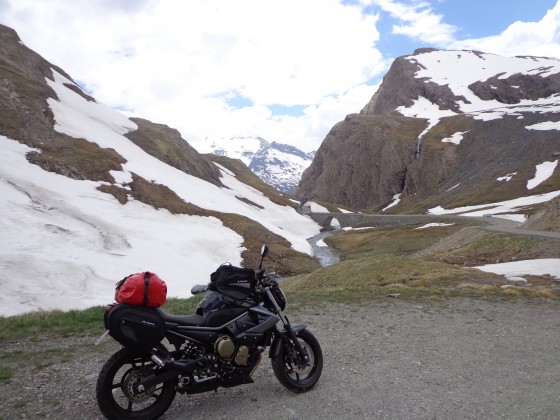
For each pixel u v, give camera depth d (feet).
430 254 180.86
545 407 21.63
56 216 172.96
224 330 20.89
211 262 197.06
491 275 78.69
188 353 20.29
